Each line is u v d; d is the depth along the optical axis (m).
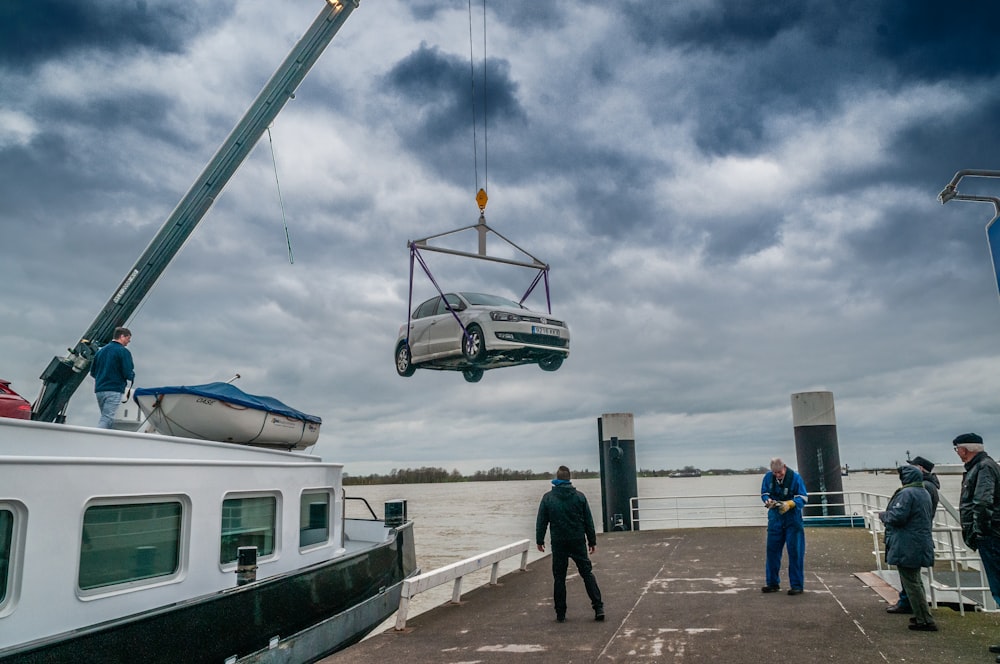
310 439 10.95
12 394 7.35
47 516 5.65
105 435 6.96
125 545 6.45
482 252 13.88
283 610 7.89
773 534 10.05
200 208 13.14
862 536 16.59
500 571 19.88
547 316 14.64
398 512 12.06
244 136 13.20
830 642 7.26
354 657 7.49
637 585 11.27
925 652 6.79
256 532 8.27
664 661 6.81
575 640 7.79
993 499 6.47
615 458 22.05
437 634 8.46
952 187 6.47
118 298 12.84
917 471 7.74
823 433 20.58
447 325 14.74
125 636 5.93
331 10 13.45
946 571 11.89
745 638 7.55
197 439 8.95
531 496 136.62
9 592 5.42
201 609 6.70
